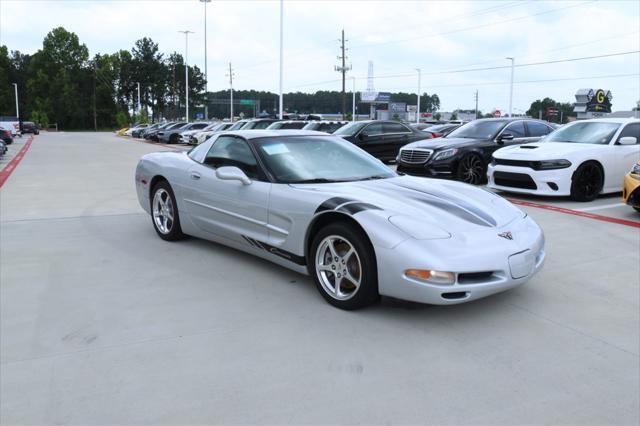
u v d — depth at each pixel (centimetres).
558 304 371
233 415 233
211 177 472
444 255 314
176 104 9881
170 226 546
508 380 265
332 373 271
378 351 296
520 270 338
